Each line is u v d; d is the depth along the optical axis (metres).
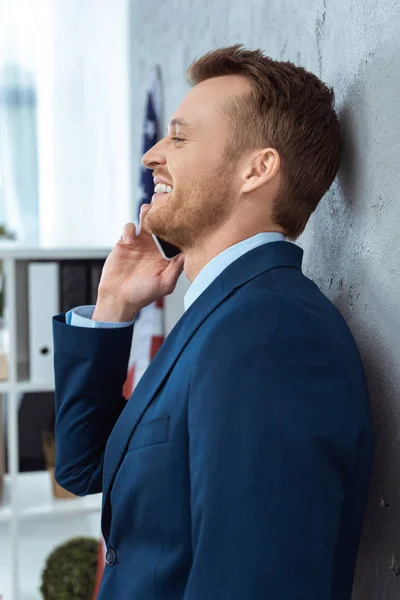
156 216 1.04
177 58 2.30
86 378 1.21
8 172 5.02
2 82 4.93
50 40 4.81
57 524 3.61
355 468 0.87
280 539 0.73
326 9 1.14
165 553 0.90
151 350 2.55
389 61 0.93
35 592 2.92
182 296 2.29
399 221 0.92
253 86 0.99
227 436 0.77
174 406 0.89
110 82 4.50
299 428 0.76
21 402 2.85
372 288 1.00
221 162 1.00
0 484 2.62
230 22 1.69
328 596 0.76
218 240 1.02
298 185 1.01
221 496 0.75
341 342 0.87
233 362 0.79
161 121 2.57
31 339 2.49
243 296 0.89
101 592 0.98
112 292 1.26
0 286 3.60
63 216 4.86
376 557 1.01
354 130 1.05
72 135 4.81
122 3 4.39
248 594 0.72
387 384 0.96
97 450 1.25
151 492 0.90
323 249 1.19
